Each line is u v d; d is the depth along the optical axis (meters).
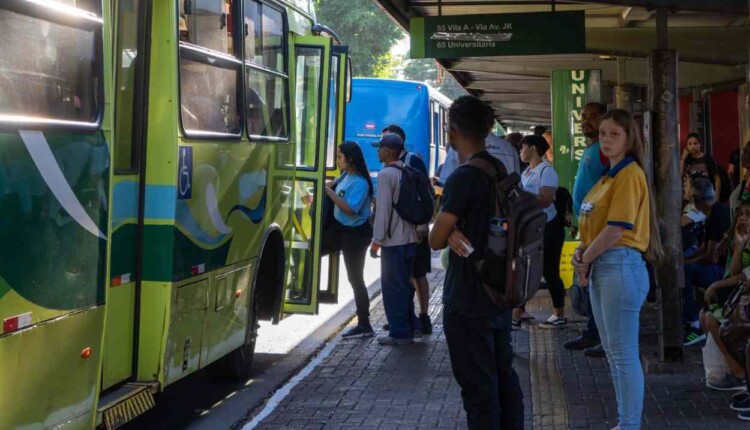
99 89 5.60
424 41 14.45
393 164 10.62
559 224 11.48
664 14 9.43
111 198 5.90
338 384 8.94
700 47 14.59
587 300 10.25
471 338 5.60
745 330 7.48
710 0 9.52
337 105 11.09
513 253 5.51
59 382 5.17
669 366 8.83
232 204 7.96
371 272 18.64
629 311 6.39
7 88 4.68
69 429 5.32
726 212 10.09
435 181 17.84
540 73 20.77
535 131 15.98
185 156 6.85
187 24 7.00
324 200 11.16
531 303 13.76
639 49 14.72
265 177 8.88
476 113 5.71
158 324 6.64
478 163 5.60
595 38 14.81
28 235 4.80
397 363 9.84
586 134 9.61
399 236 10.60
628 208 6.30
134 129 6.54
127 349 6.56
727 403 7.77
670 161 8.95
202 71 7.27
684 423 7.24
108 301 6.20
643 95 22.72
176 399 8.56
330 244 11.27
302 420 7.70
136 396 6.34
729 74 18.80
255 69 8.61
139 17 6.58
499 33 14.34
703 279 10.16
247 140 8.31
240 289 8.34
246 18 8.36
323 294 11.35
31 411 4.90
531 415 7.68
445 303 5.67
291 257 10.25
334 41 11.09
